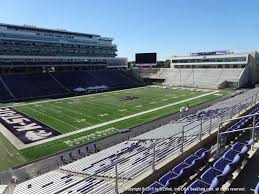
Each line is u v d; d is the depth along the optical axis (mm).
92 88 69938
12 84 61531
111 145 27391
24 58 70625
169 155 12211
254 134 13102
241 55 78812
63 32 82500
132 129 33250
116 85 78750
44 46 77188
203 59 87938
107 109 45219
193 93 64500
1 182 19516
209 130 14992
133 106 47844
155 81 92688
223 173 9008
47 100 55344
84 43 88375
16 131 32562
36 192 15820
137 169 11938
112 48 97875
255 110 20344
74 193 12570
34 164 22922
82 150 26109
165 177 9938
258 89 48281
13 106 48281
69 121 37188
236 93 62719
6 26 69750
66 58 80000
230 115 19469
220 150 13141
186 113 41781
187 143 13883
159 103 50812
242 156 10609
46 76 70625
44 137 30234
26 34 72562
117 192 8938
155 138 22297
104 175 13414
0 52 67562
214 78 79688
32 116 40156
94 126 34562
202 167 11172
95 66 88688
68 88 67500
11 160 23812
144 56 91688
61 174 18047
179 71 91250
